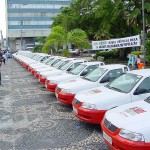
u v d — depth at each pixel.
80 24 38.03
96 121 7.67
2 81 19.61
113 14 30.88
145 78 7.97
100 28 35.12
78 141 7.07
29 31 98.75
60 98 10.43
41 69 18.58
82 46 29.36
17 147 6.78
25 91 14.93
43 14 100.00
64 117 9.34
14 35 97.81
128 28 33.00
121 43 19.19
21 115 9.77
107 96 7.88
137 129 5.27
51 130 8.00
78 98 8.30
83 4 37.84
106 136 5.85
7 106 11.26
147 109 6.09
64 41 28.94
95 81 10.22
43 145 6.86
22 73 25.50
